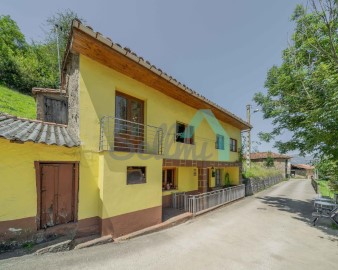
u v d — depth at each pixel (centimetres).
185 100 963
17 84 2117
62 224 500
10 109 1434
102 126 605
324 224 852
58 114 977
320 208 1020
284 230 761
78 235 522
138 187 650
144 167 695
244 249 571
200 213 915
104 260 449
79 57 574
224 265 471
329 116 699
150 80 744
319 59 876
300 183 2942
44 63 2620
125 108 734
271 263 493
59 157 505
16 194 432
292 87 991
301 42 936
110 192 568
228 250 559
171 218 793
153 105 818
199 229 730
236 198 1349
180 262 474
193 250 546
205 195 986
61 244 469
